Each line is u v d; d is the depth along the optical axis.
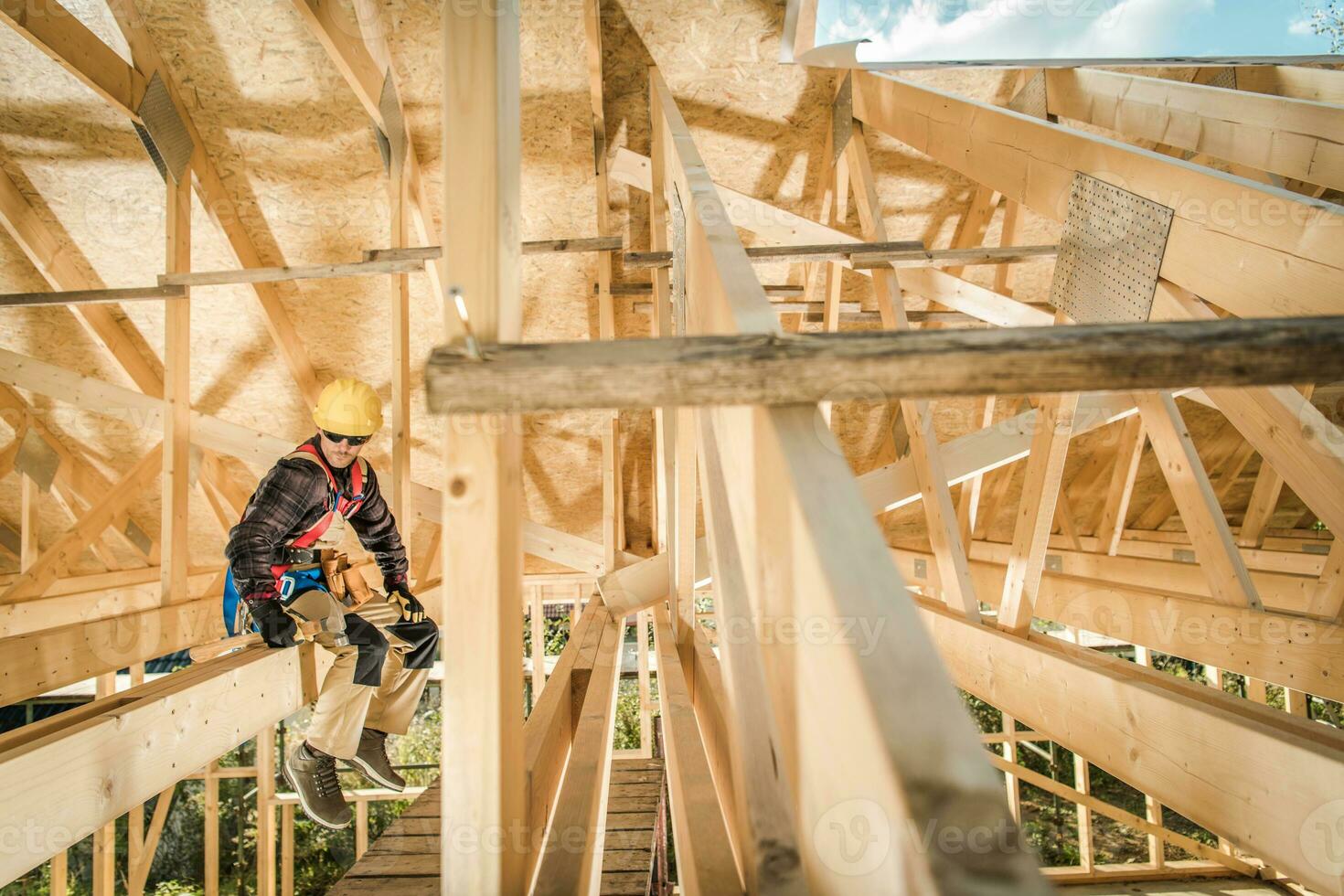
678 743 1.21
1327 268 1.25
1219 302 1.46
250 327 3.88
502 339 0.76
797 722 0.67
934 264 2.92
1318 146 1.86
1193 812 1.24
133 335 3.83
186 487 3.01
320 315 3.86
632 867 1.36
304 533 1.94
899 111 2.80
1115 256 1.73
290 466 1.88
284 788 5.91
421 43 3.01
